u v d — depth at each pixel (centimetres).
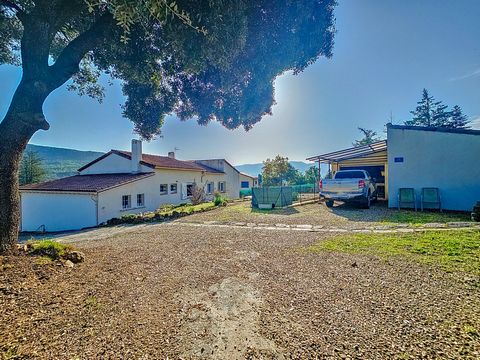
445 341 226
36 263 388
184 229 870
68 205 1529
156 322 266
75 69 479
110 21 466
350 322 261
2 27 596
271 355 215
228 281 379
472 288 332
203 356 215
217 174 2775
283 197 1431
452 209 1030
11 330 242
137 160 1894
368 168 1627
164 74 707
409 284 351
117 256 510
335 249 543
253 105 677
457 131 1022
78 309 288
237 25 405
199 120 779
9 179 421
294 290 343
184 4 372
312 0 489
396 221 850
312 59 560
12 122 423
